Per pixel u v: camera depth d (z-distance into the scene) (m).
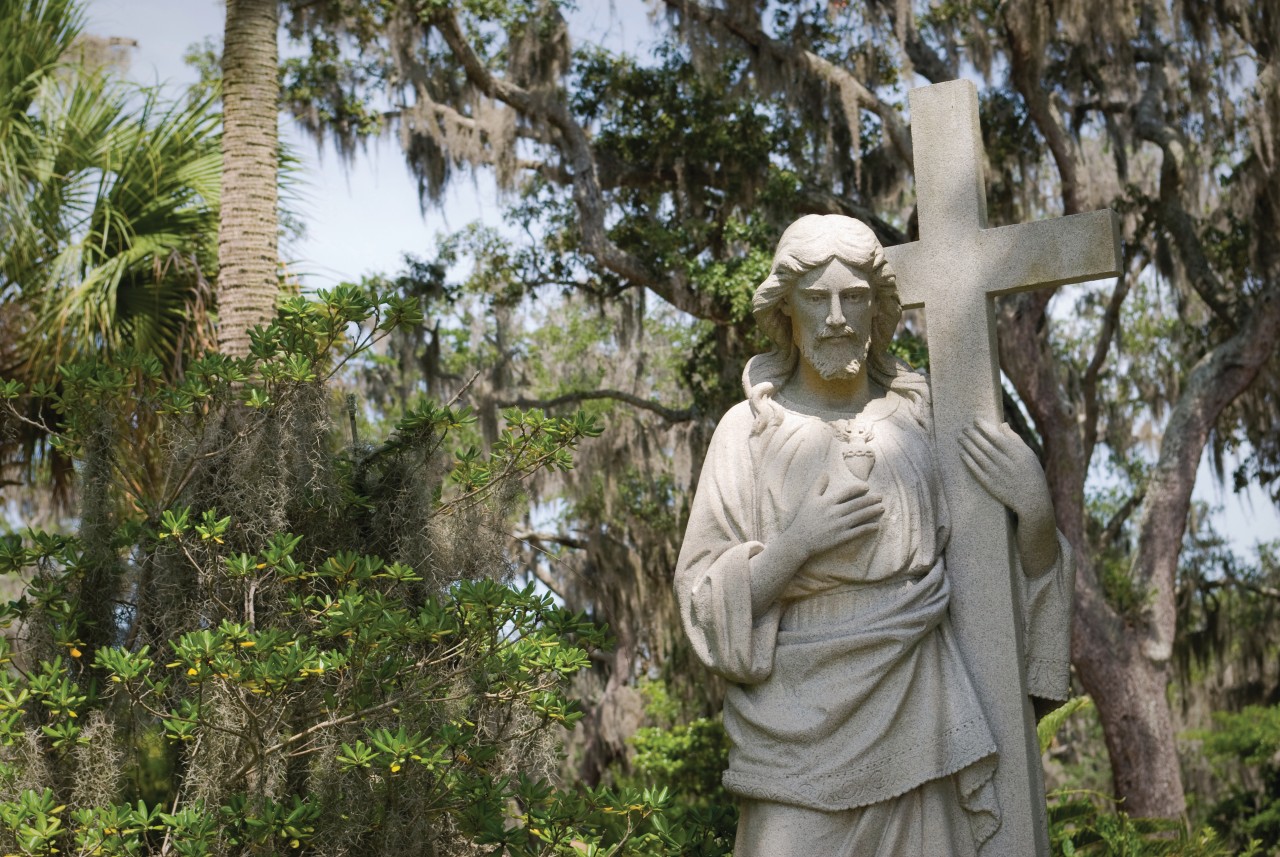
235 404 6.21
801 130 15.77
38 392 6.16
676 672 18.47
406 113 15.59
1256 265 16.31
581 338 22.33
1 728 5.04
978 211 4.57
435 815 5.46
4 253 9.53
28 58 9.93
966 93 4.63
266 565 5.50
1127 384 20.50
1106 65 16.44
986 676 4.22
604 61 16.72
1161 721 15.85
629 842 5.35
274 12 8.53
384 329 6.15
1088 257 4.43
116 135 9.95
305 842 5.42
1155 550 16.38
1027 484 4.29
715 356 15.90
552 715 5.46
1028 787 4.11
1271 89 14.95
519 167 15.80
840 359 4.33
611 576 18.28
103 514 5.94
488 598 5.36
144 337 9.53
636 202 17.06
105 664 5.14
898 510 4.21
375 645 5.20
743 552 4.16
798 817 3.99
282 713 5.51
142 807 5.01
